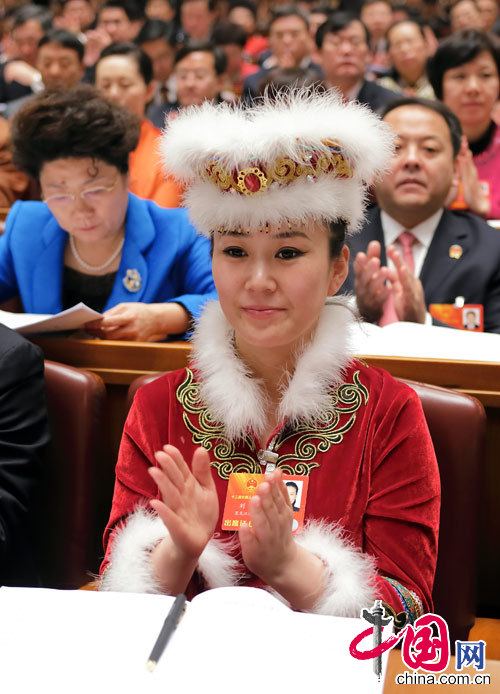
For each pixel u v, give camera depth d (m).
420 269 3.35
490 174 4.83
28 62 8.62
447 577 1.79
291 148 1.40
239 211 1.44
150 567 1.44
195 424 1.60
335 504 1.52
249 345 1.58
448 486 1.78
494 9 9.98
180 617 1.18
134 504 1.58
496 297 3.30
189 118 1.52
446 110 3.31
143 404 1.64
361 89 6.49
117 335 2.56
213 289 2.88
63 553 2.06
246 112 1.50
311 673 1.08
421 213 3.32
